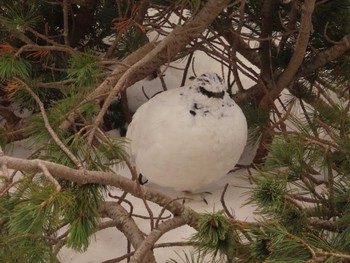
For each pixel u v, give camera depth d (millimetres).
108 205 4926
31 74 6367
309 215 4609
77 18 6750
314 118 5285
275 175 4516
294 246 3783
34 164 3783
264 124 6008
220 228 4043
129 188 4293
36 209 3631
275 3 6062
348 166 4711
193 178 5410
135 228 4730
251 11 6625
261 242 4027
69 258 5113
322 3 5852
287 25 6164
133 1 6137
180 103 5246
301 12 5742
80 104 4617
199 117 5160
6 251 3930
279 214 4246
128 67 5059
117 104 7258
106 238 5344
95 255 5148
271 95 6043
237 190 5957
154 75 7992
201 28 5363
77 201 4078
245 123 5418
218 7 5180
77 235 3926
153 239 4344
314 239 4031
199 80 5227
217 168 5363
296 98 6891
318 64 6109
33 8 5895
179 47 5602
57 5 6645
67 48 5410
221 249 4145
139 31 6141
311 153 4727
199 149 5152
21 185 4238
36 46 5266
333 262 3758
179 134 5133
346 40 5832
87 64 4941
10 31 5637
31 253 3930
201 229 4051
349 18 6020
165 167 5309
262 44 6270
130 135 5699
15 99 6191
